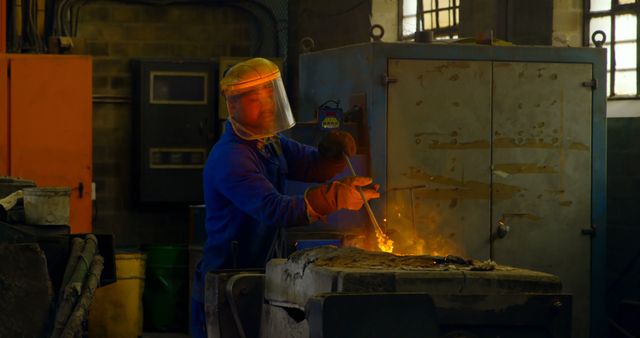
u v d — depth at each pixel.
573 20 8.52
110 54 10.66
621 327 7.14
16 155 9.23
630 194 7.94
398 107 6.61
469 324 3.04
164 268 9.19
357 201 3.90
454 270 3.15
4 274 5.26
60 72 9.28
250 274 3.86
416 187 6.32
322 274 3.16
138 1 10.70
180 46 10.80
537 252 6.82
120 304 8.76
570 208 6.87
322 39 10.31
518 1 8.63
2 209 5.72
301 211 3.89
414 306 3.00
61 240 5.57
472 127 6.70
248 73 4.25
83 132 9.32
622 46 8.27
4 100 9.21
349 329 2.94
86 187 9.33
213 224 4.39
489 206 6.73
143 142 10.37
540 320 3.09
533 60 6.77
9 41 10.51
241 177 4.11
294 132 6.77
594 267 6.92
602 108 6.89
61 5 10.52
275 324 3.59
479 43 6.85
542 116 6.79
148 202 10.41
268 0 10.77
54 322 5.09
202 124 10.43
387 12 9.90
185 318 9.23
